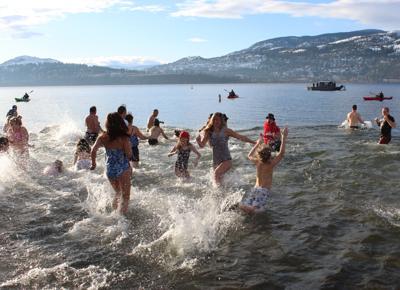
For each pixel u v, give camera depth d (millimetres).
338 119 34656
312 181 10617
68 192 9852
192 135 21172
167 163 13492
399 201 8820
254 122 33281
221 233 7098
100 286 5418
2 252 6484
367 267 5832
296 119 34812
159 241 6746
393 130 24438
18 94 129000
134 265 6004
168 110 50281
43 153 15883
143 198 9133
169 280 5570
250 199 8203
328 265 5910
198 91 143250
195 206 8539
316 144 17266
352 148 15930
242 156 14281
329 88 115625
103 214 8195
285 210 8289
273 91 126438
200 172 11969
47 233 7273
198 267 5910
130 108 55188
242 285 5414
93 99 85312
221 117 9922
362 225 7406
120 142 8055
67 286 5426
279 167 12414
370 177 10945
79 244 6762
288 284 5422
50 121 35375
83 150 12594
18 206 8797
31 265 6039
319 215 7973
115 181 8148
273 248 6504
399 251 6297
